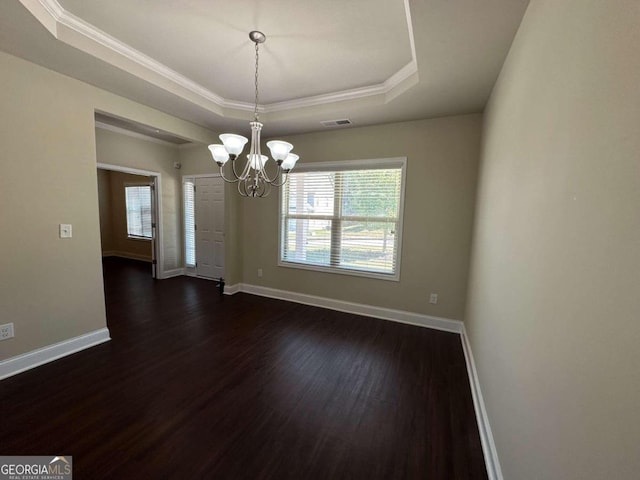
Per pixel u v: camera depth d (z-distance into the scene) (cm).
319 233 394
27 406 187
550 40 107
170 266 540
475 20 154
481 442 168
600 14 71
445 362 255
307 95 304
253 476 143
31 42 189
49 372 225
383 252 357
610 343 60
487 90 238
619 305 58
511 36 166
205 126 368
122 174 701
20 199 218
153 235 520
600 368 64
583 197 76
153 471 143
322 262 395
